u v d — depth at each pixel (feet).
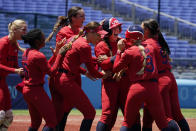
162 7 323.78
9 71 76.54
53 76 77.56
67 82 77.10
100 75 80.07
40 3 311.88
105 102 81.92
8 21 206.18
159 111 75.05
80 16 86.74
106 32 80.43
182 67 248.32
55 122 75.72
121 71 80.12
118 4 299.79
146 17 288.51
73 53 77.00
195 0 331.77
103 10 306.14
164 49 82.58
